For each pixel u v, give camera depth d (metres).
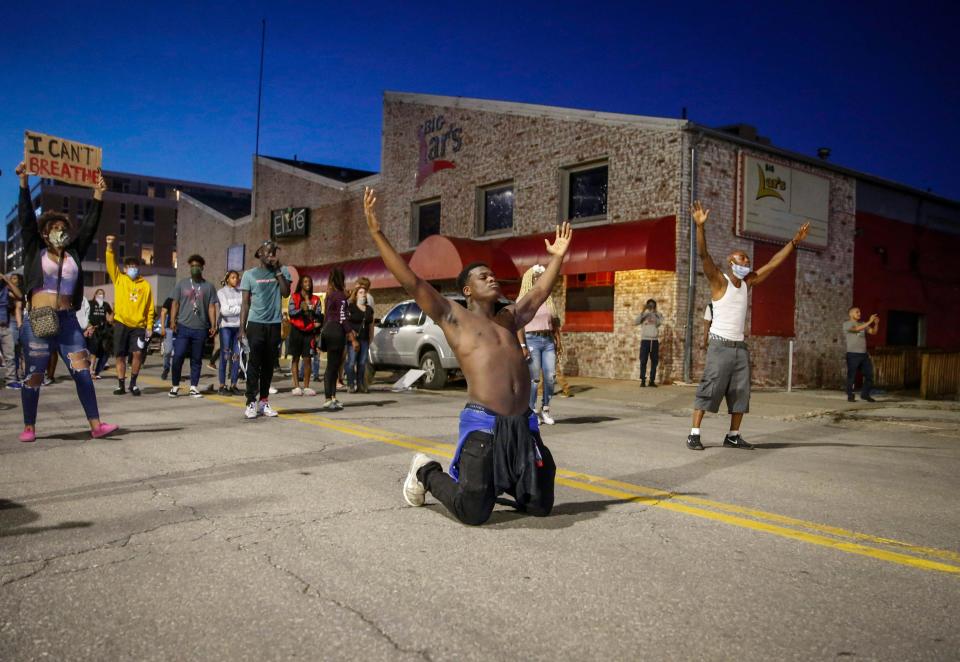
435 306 3.62
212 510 4.04
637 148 16.25
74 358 6.22
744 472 5.52
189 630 2.47
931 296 22.72
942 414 10.33
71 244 6.19
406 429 7.47
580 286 17.34
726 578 3.07
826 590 2.95
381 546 3.42
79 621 2.53
